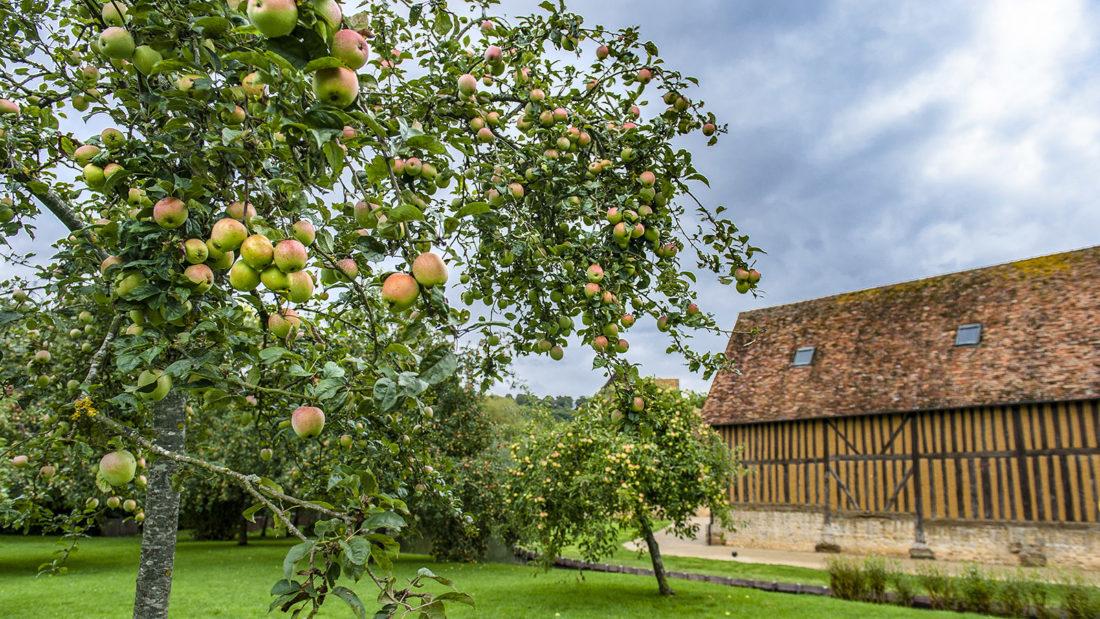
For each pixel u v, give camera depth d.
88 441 2.50
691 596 10.97
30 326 3.14
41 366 3.31
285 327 2.14
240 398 2.23
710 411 20.44
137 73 2.12
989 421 15.55
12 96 3.15
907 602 10.75
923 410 16.45
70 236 2.92
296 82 1.45
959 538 15.56
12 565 14.95
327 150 1.44
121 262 1.79
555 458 10.10
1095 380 14.30
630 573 14.59
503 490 11.89
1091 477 13.98
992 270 18.89
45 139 2.87
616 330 3.06
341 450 3.11
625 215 3.02
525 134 3.49
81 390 2.26
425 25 3.42
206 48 1.76
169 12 1.79
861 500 17.30
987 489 15.34
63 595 10.77
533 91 3.26
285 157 1.91
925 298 19.44
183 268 1.82
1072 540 14.02
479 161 3.12
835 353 19.70
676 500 9.90
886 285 20.81
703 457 10.30
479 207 1.66
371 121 1.44
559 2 3.28
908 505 16.48
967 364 16.70
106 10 2.01
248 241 1.68
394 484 3.41
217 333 1.99
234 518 22.52
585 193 3.07
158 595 3.40
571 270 3.10
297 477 3.59
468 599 1.53
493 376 3.28
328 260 2.02
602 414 8.51
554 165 3.03
